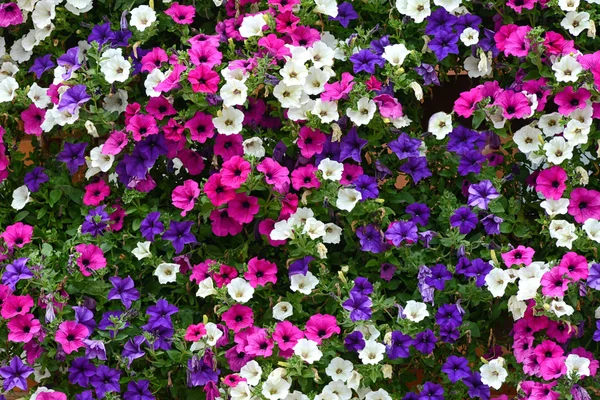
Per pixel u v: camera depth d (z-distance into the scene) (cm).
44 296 265
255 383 265
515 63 277
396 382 277
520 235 274
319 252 267
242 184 268
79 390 277
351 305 266
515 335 272
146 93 275
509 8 279
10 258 271
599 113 271
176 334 268
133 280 279
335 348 271
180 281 275
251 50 279
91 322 268
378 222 272
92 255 270
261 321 277
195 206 278
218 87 274
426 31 277
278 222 270
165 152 275
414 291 274
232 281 270
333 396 267
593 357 271
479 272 270
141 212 276
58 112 272
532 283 264
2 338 271
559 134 276
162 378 277
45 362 272
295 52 271
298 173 272
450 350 278
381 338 273
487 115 273
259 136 277
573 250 274
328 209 273
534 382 269
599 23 276
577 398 265
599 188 278
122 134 274
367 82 273
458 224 272
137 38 278
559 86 271
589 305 273
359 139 273
